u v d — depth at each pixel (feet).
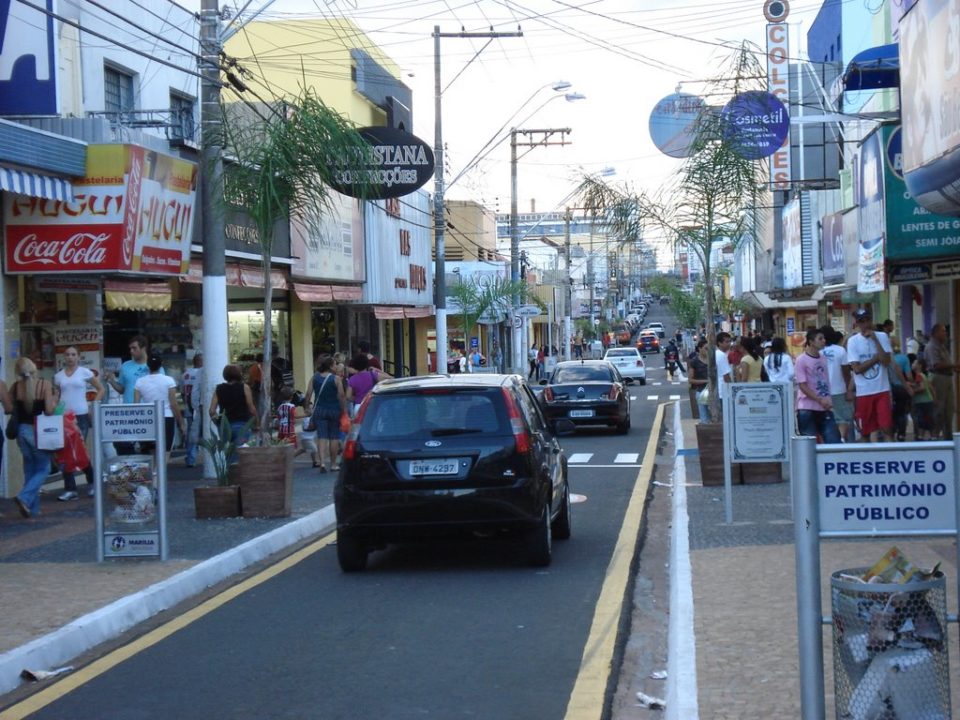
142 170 52.75
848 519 15.06
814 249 99.81
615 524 43.52
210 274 54.19
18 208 50.88
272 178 45.88
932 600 14.80
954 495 14.80
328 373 59.72
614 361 172.35
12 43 50.24
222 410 52.01
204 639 26.96
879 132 55.47
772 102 53.42
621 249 70.28
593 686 22.74
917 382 55.77
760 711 18.74
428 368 153.99
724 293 217.36
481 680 23.22
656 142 54.03
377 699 22.03
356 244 100.32
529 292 180.24
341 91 110.93
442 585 32.73
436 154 106.73
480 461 33.04
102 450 34.32
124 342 68.18
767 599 26.99
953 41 36.81
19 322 52.44
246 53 111.04
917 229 53.67
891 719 14.58
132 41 63.36
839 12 94.02
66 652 25.44
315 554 38.32
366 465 33.35
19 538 39.45
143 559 34.55
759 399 39.22
